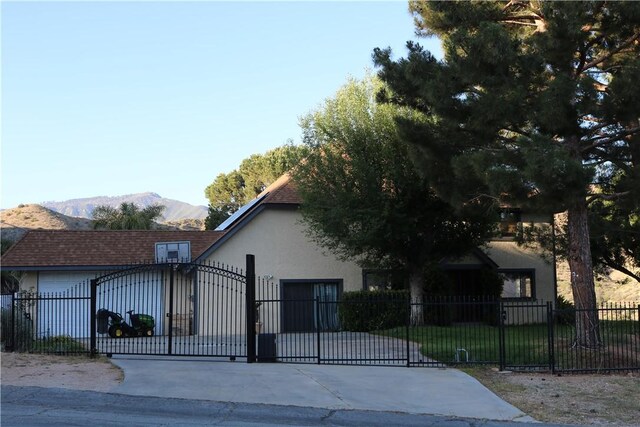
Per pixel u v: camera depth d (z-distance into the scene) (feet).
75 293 82.74
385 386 40.86
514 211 83.05
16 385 39.09
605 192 61.41
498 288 92.43
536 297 97.86
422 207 77.20
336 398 37.58
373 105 79.51
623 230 71.92
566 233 75.72
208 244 95.86
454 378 43.50
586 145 53.83
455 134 56.03
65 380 40.91
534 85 50.72
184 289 87.35
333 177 78.33
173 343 69.05
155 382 40.68
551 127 47.62
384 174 76.48
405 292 83.56
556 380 43.42
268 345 49.83
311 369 46.39
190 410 34.83
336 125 79.92
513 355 50.08
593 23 49.85
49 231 93.20
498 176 46.70
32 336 58.90
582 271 52.06
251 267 50.75
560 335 61.41
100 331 78.23
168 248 87.76
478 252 95.30
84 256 88.28
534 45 49.39
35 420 32.01
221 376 42.96
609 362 47.52
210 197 217.97
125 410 34.71
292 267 89.76
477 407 36.24
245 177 208.74
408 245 81.61
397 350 55.52
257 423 32.68
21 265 84.53
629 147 55.26
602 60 52.85
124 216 128.36
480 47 48.75
